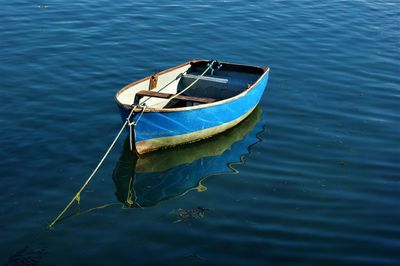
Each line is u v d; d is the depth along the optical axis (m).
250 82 16.11
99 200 11.57
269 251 10.02
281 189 12.18
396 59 20.59
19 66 18.08
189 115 13.39
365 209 11.45
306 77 18.66
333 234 10.59
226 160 13.48
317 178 12.66
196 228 10.67
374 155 13.74
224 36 22.19
